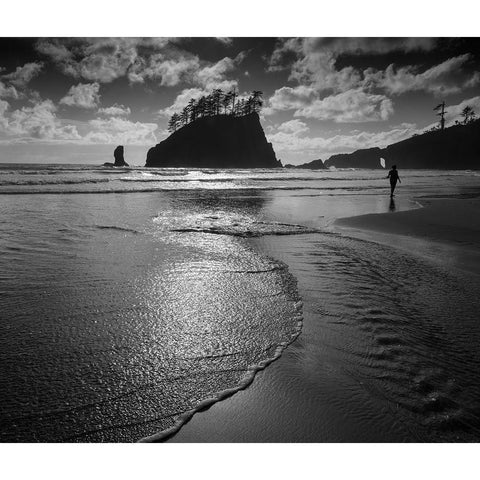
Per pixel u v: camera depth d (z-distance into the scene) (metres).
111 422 2.44
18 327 3.64
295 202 17.00
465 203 16.86
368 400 2.75
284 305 4.47
